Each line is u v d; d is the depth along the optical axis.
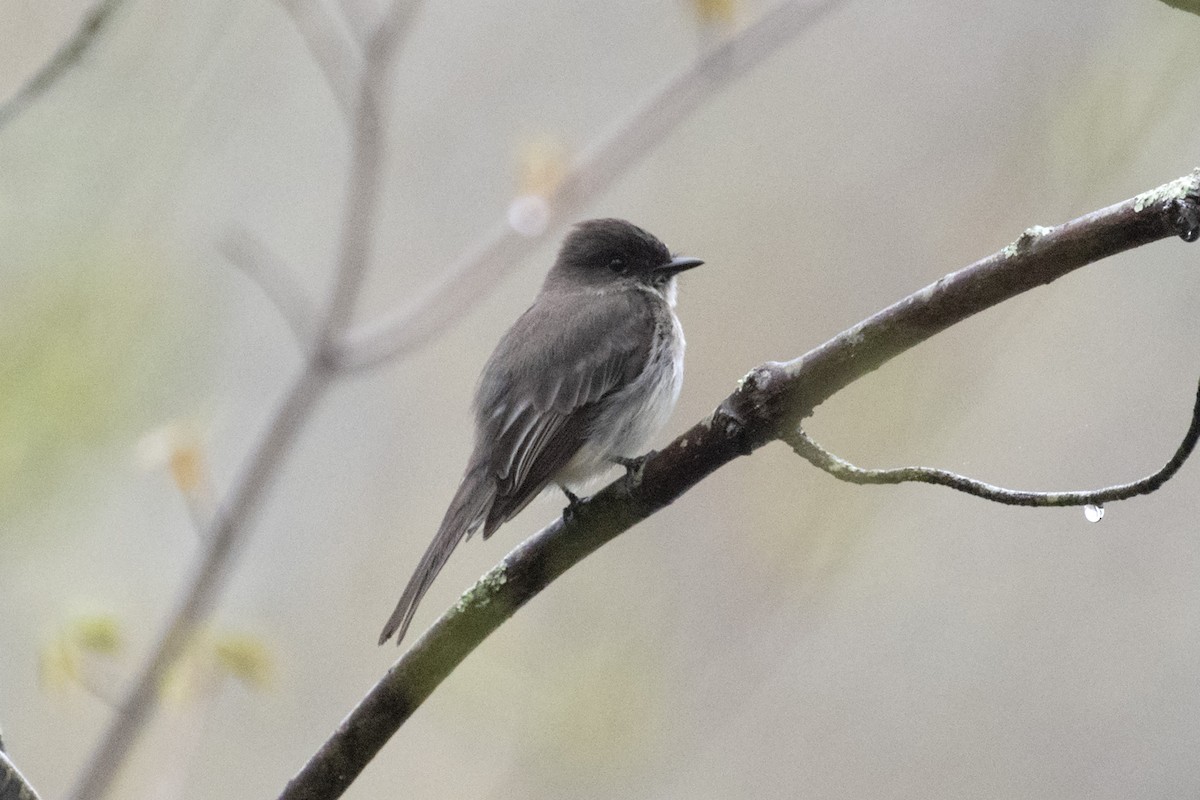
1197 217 4.90
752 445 5.88
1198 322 12.04
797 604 10.52
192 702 8.45
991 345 11.28
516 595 6.20
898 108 13.04
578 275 10.12
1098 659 11.70
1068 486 11.80
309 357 9.45
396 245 12.98
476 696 10.43
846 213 12.62
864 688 11.70
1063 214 11.32
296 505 12.51
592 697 10.20
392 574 12.12
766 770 11.21
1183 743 11.34
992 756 11.34
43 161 12.13
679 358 9.84
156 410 12.36
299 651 11.70
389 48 9.67
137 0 12.31
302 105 13.30
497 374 9.27
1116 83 11.05
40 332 12.09
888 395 10.98
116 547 12.18
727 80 10.22
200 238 12.70
